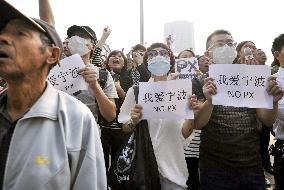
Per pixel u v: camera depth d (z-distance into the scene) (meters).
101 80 2.97
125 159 2.38
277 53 2.82
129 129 2.53
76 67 2.57
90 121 1.33
